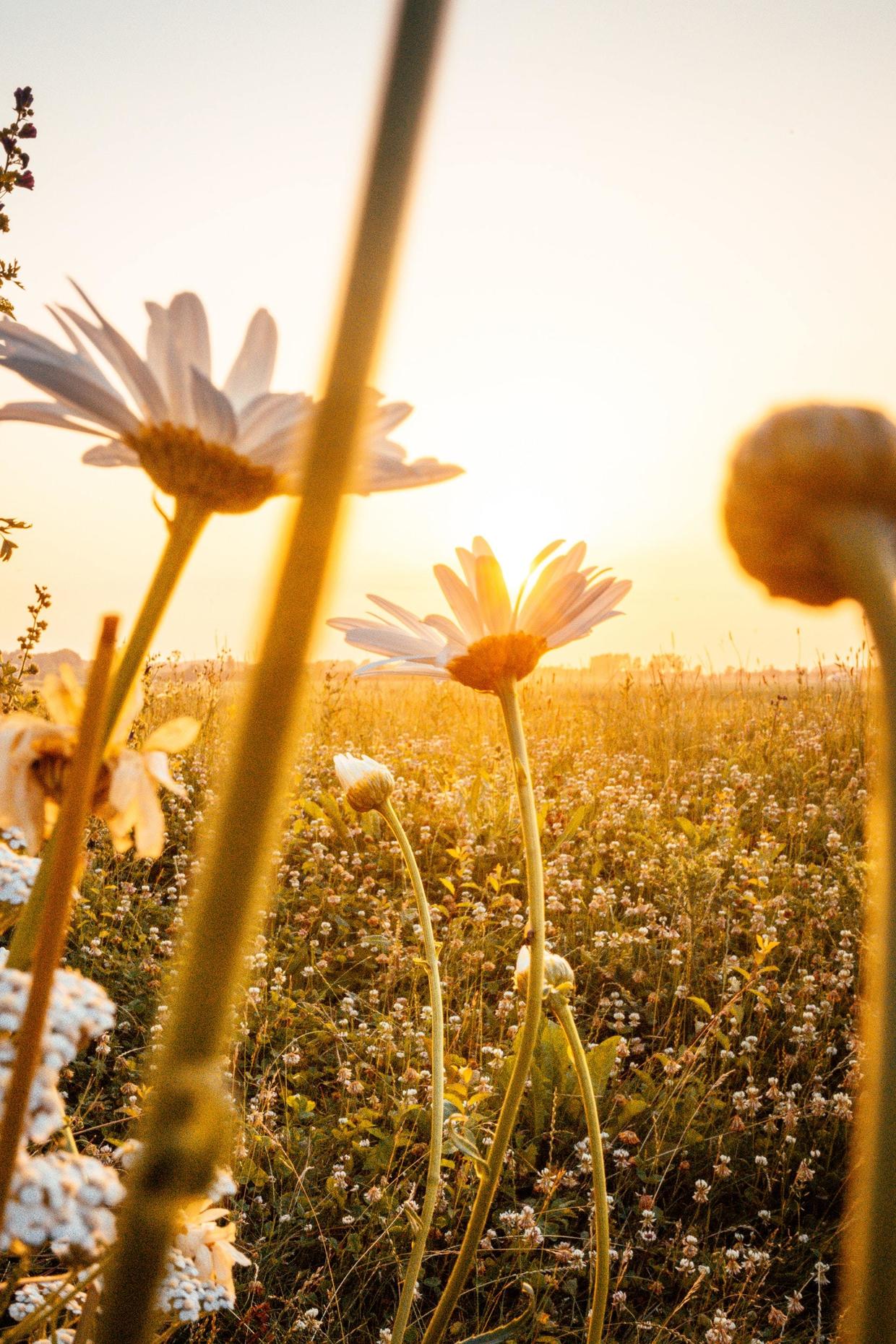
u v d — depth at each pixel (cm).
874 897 19
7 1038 75
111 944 357
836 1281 240
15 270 313
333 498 17
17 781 64
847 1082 290
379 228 17
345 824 505
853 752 639
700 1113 294
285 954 377
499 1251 236
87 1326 103
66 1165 84
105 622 38
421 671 154
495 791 552
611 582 155
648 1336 223
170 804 498
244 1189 256
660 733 747
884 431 22
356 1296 224
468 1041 321
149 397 64
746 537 23
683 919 380
